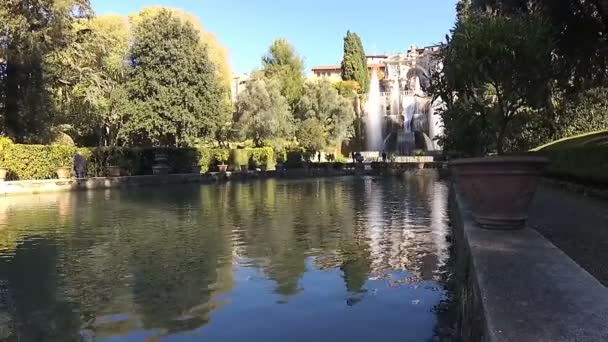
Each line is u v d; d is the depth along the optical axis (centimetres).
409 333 365
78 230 856
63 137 2803
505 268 278
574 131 1661
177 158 2723
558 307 208
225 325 383
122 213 1118
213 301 443
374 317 400
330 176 3156
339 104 4738
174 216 1048
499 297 224
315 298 451
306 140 4312
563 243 447
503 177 399
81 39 2614
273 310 418
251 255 635
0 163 1936
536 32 558
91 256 633
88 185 2055
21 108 2216
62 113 2661
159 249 678
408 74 6762
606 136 1201
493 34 552
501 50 544
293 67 5081
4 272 549
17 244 721
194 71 2908
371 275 534
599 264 366
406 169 3922
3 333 369
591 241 455
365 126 5622
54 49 2366
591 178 864
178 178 2505
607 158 775
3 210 1203
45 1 2258
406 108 5962
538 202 791
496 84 589
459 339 352
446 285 492
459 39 583
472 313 283
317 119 4619
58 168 2148
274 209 1173
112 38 3094
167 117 2816
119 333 368
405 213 1069
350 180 2608
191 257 625
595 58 1033
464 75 579
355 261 599
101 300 446
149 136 2847
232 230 841
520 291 233
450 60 600
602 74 1110
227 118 3678
